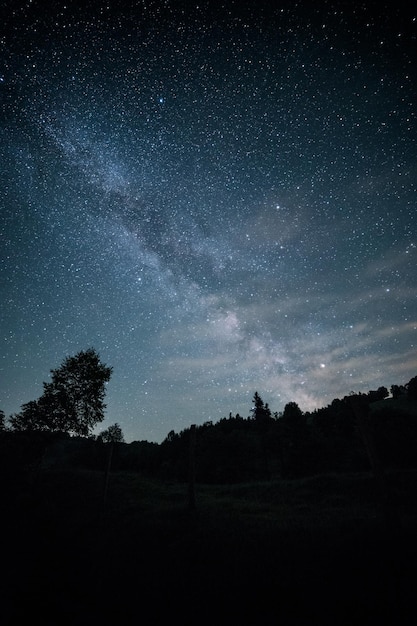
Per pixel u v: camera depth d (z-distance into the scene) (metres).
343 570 5.79
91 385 20.00
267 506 15.29
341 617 4.48
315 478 20.67
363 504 14.44
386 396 64.44
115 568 7.51
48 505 15.19
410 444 25.52
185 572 6.86
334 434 36.97
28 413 18.81
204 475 34.38
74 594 6.11
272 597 5.22
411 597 4.68
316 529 8.80
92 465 33.69
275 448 36.78
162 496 20.23
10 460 15.62
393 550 6.24
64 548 9.35
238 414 63.25
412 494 14.17
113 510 15.81
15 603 5.80
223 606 5.16
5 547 9.42
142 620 5.02
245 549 7.82
